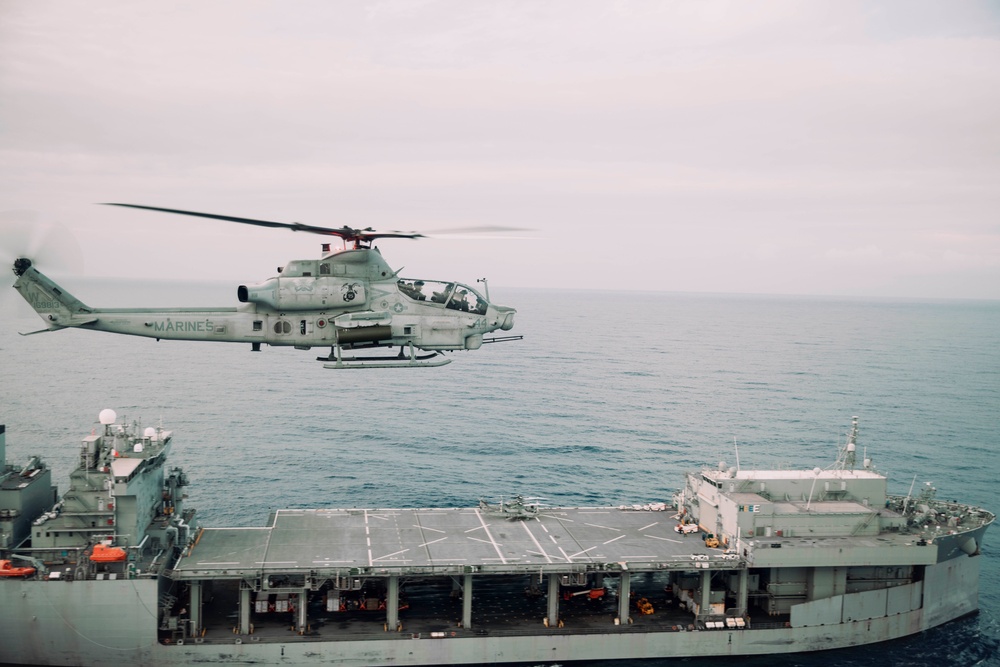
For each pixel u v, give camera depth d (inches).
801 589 2896.2
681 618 2856.8
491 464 4734.3
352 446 5049.2
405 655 2630.4
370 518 3147.1
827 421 6314.0
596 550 2861.7
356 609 2829.7
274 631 2650.1
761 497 2945.4
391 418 5994.1
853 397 7460.6
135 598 2464.3
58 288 2338.8
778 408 6815.9
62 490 4018.2
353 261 2370.8
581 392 7450.8
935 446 5595.5
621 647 2721.5
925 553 2817.4
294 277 2348.7
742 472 3117.6
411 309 2401.6
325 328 2363.4
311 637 2618.1
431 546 2859.3
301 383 7632.9
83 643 2464.3
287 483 4232.3
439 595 2979.8
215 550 2760.8
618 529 3097.9
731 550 2856.8
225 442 5059.1
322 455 4798.2
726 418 6323.8
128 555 2524.6
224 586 2992.1
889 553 2802.7
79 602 2438.5
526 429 5723.4
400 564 2672.2
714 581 3011.8
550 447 5191.9
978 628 3021.7
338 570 2608.3
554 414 6323.8
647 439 5521.7
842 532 2891.2
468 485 4298.7
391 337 2383.1
